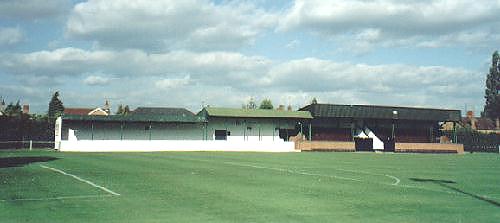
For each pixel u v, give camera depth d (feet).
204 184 63.77
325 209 43.73
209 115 227.81
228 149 228.63
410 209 44.75
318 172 92.22
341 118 252.62
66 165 98.22
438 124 274.36
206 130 232.12
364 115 252.42
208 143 225.15
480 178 82.74
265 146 234.17
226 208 43.06
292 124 249.96
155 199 48.08
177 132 225.97
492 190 62.69
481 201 51.01
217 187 60.34
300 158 156.35
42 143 205.77
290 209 43.21
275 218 38.60
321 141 243.40
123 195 50.67
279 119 245.45
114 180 67.10
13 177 69.31
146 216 38.50
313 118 246.88
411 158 173.17
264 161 132.05
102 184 61.26
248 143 231.91
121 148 204.64
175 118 220.43
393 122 263.08
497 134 279.08
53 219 36.60
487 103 389.60
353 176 83.56
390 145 256.32
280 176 80.18
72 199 47.21
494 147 277.44
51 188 56.13
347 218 39.37
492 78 387.96
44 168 88.28
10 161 108.47
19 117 203.82
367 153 223.51
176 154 172.76
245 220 37.47
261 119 242.78
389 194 56.34
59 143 191.21
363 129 258.98
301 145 237.66
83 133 205.87
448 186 67.62
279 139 246.47
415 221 38.60
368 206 46.16
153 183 63.82
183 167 98.12
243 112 238.07
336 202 48.44
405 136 265.13
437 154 228.84
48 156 136.15
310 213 41.32
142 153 179.32
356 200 50.31
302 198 50.90
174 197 49.80
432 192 59.36
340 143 243.19
